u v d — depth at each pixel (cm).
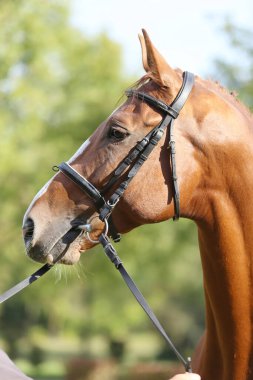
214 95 433
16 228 1952
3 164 1742
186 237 1995
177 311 3609
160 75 422
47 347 4247
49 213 423
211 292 432
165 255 1981
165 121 419
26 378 367
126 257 1917
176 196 417
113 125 420
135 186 416
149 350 3822
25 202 1925
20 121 1889
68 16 1880
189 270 2684
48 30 1820
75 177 422
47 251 420
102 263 1934
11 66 1742
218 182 421
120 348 3247
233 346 423
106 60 1978
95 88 1970
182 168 417
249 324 421
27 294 2119
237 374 423
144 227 1892
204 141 419
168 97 423
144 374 1438
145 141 416
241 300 421
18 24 1745
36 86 1973
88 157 425
